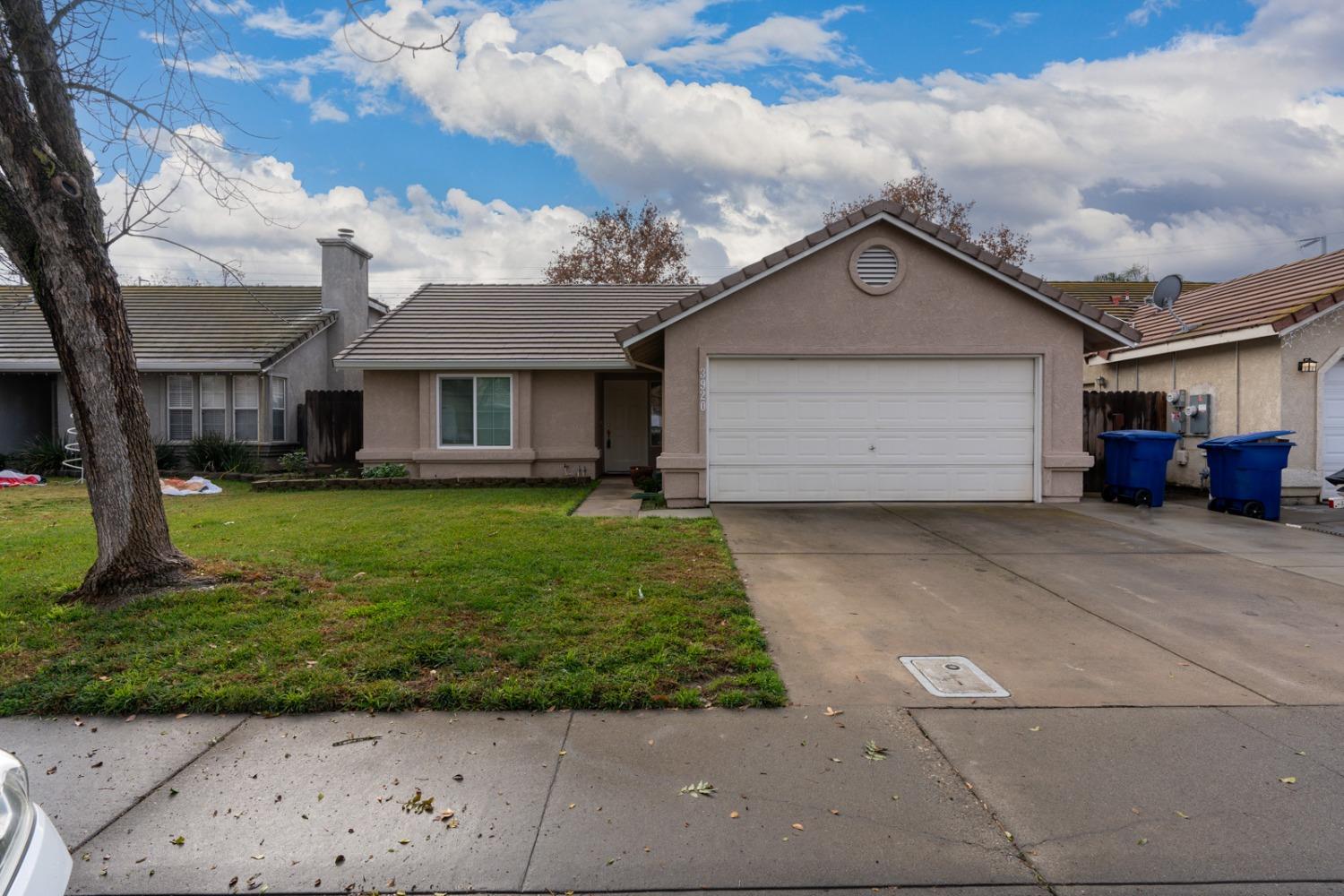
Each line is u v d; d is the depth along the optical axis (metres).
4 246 5.91
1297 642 5.58
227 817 3.40
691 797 3.55
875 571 7.55
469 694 4.50
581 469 16.31
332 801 3.52
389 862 3.11
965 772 3.75
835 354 11.62
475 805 3.49
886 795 3.56
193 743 4.06
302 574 6.87
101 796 3.56
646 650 5.15
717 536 8.96
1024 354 11.70
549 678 4.71
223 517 10.75
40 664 4.92
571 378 16.27
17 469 17.78
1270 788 3.60
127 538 6.16
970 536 9.27
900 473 11.85
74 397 6.09
